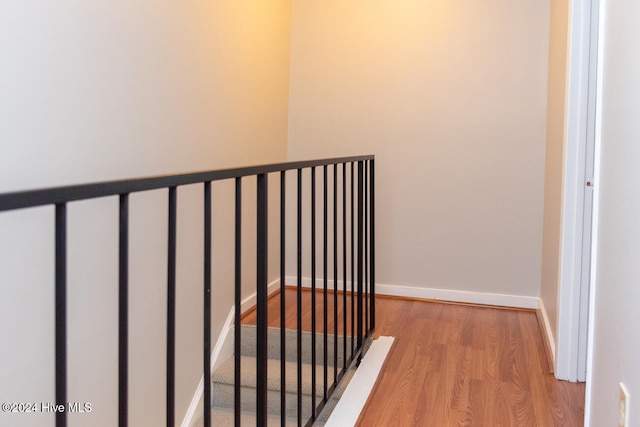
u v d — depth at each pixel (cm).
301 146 409
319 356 306
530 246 371
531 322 346
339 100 400
